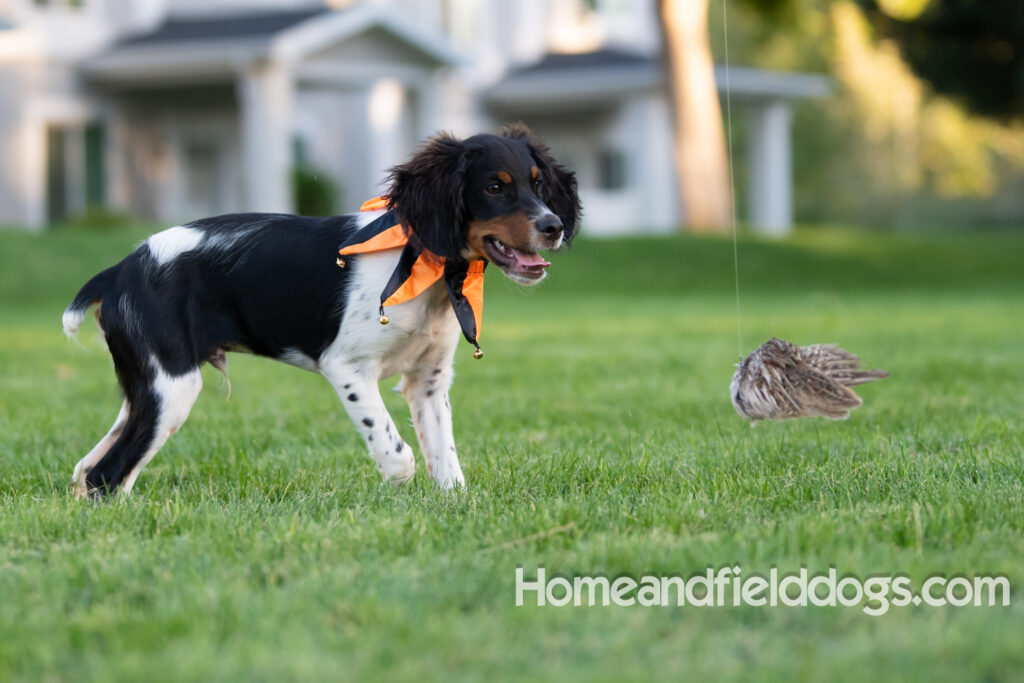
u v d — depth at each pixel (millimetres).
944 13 26281
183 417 5242
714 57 50750
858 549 3920
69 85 23875
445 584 3725
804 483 5148
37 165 23375
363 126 27281
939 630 3271
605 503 4785
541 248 4984
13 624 3469
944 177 54062
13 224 23156
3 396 8812
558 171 5336
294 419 7648
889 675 2971
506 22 30047
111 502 4996
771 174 30734
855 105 53062
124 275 5277
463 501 4926
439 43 24938
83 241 20562
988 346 11602
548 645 3242
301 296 5172
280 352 5316
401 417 7871
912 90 50906
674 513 4535
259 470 5895
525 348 12109
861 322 14703
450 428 5477
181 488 5574
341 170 27578
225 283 5238
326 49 23375
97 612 3533
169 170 25453
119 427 5410
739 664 3088
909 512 4414
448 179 4984
